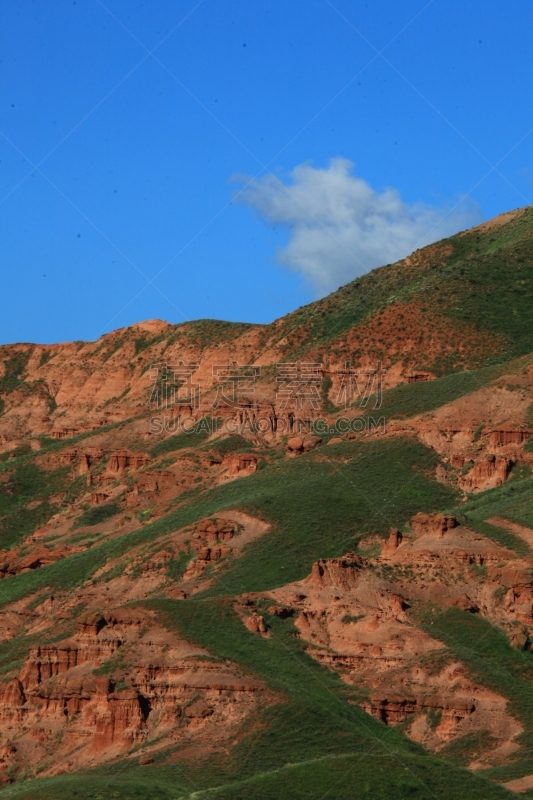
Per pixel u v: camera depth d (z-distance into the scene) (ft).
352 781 519.60
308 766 533.14
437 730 590.14
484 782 524.93
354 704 597.11
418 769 530.27
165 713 588.09
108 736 587.27
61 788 537.65
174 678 599.98
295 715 571.69
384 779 520.42
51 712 611.06
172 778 549.13
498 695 602.03
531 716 591.37
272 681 596.70
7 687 621.31
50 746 601.62
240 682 590.55
